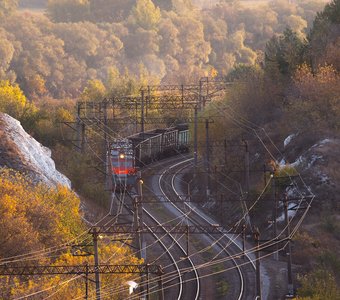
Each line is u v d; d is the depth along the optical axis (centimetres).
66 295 11750
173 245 17150
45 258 13262
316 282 13725
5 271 12119
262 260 15962
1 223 13475
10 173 17175
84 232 14938
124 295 12525
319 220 17238
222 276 15088
